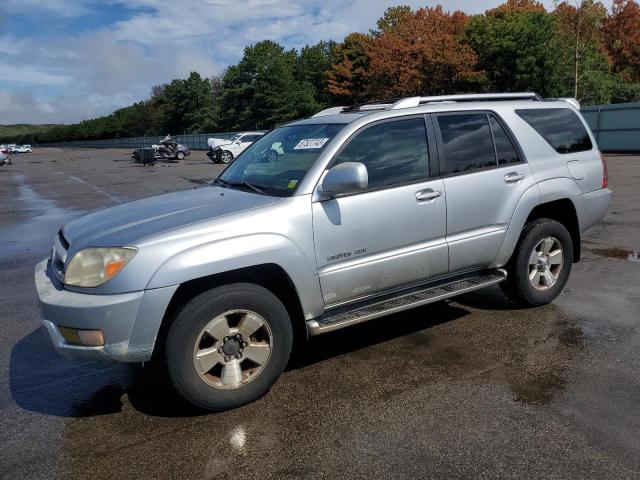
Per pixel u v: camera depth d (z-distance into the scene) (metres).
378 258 3.76
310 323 3.57
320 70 70.75
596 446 2.82
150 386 3.77
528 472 2.64
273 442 3.00
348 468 2.73
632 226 8.46
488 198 4.27
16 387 3.83
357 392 3.52
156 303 3.02
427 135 4.07
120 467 2.84
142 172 26.97
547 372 3.67
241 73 70.38
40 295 3.22
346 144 3.73
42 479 2.76
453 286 4.23
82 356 3.07
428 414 3.20
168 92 95.38
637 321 4.51
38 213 13.31
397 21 58.59
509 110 4.59
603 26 49.88
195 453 2.93
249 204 3.47
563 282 4.92
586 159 5.00
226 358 3.29
